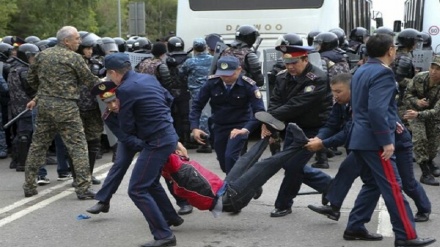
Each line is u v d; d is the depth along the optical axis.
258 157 6.57
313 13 13.09
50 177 9.38
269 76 10.41
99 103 8.45
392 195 5.54
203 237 6.30
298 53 6.45
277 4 13.16
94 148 8.70
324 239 6.18
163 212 6.45
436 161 10.12
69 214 7.26
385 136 5.40
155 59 10.08
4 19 36.62
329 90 6.62
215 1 13.42
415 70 10.30
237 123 7.18
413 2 17.53
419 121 8.48
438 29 16.09
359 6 18.62
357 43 12.88
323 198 6.73
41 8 40.56
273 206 7.45
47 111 7.70
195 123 7.20
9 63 10.54
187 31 13.55
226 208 6.28
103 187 6.89
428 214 6.75
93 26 42.69
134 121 5.86
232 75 7.00
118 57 5.84
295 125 6.30
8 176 9.61
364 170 5.92
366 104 5.54
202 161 10.55
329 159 10.62
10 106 10.46
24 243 6.24
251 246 6.02
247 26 8.82
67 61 7.65
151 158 5.86
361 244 6.01
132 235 6.44
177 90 11.39
